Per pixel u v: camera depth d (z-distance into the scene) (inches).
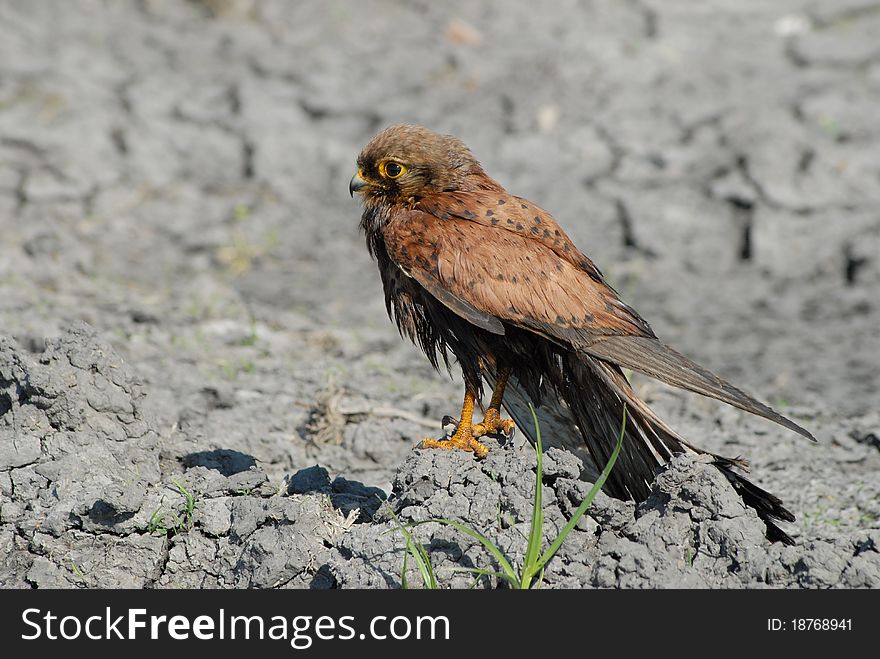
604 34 821.9
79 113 697.6
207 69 766.5
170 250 616.1
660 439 319.3
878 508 375.2
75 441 337.7
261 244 631.2
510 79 770.8
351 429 415.8
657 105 737.0
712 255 631.8
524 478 304.8
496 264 323.3
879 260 610.5
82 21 804.6
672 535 291.4
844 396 485.4
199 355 486.6
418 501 307.0
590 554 293.9
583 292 323.3
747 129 701.3
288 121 722.2
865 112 714.2
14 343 353.4
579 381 328.2
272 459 400.2
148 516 317.4
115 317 519.2
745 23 839.1
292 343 516.4
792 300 593.6
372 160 344.2
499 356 335.0
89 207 636.1
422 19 854.5
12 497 325.4
